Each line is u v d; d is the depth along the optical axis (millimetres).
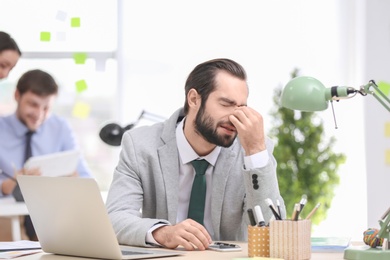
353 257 2016
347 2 5500
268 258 1972
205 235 2307
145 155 2803
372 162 5312
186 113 2795
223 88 2605
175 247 2342
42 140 5543
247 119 2521
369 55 5348
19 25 5672
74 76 5664
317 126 5109
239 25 5527
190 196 2777
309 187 5059
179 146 2783
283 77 5500
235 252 2238
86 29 5660
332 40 5508
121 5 5625
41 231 2260
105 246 2051
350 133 5383
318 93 2186
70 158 5312
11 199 5375
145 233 2395
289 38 5516
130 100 5637
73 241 2148
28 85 5496
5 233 5152
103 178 5723
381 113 5305
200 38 5562
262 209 2486
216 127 2611
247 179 2510
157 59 5613
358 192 5344
